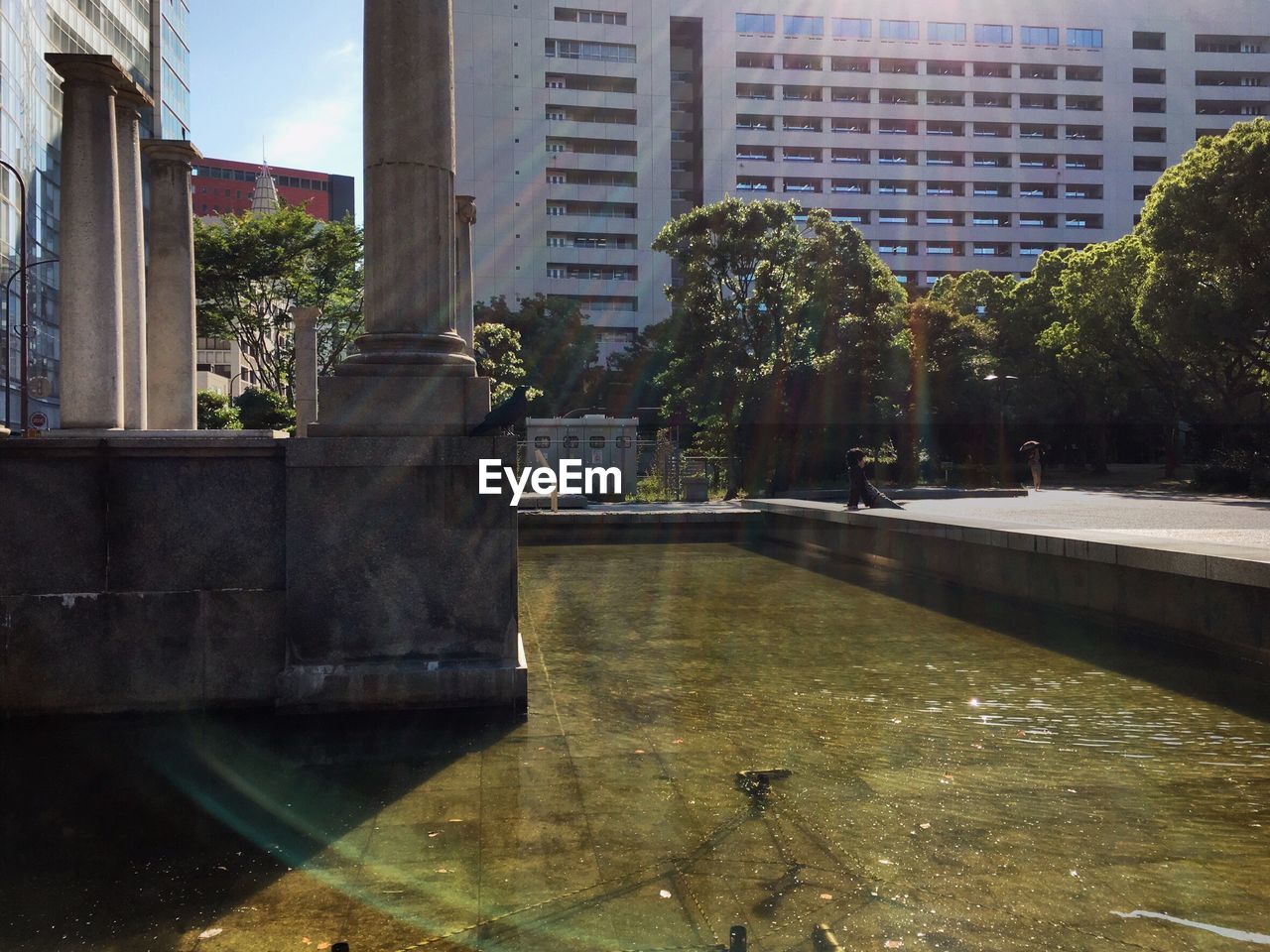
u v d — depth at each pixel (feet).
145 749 14.70
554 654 22.31
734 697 17.89
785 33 256.32
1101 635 24.79
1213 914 8.73
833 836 10.78
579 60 239.91
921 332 132.05
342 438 17.15
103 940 8.55
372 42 18.40
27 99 128.16
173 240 28.96
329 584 17.13
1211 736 15.06
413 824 11.34
